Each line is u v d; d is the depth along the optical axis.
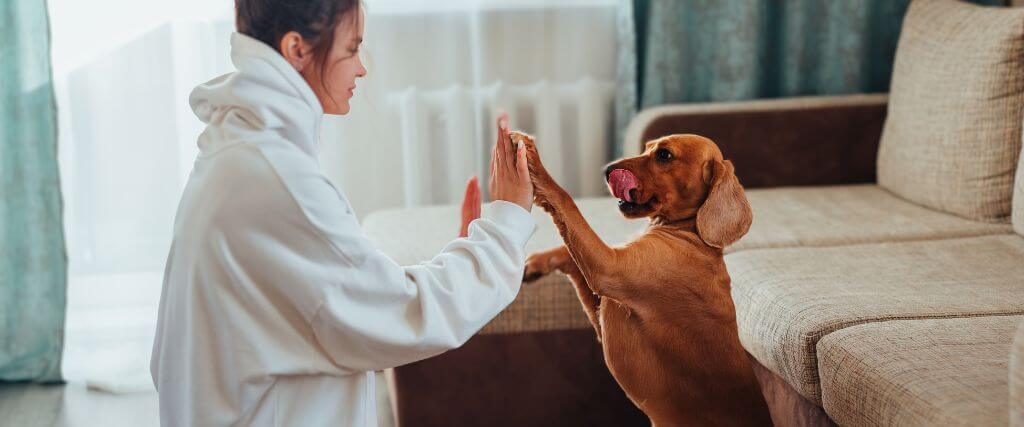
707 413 1.50
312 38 1.21
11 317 2.68
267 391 1.20
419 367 2.12
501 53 3.10
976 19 2.39
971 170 2.30
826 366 1.54
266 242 1.15
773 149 2.78
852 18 3.04
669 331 1.47
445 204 3.20
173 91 2.89
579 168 3.23
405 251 2.21
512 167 1.33
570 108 3.18
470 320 1.24
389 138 3.11
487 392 2.14
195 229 1.15
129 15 2.83
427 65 3.07
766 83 3.20
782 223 2.34
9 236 2.65
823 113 2.78
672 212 1.47
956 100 2.36
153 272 2.97
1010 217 2.25
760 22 3.07
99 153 2.88
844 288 1.80
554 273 2.10
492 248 1.28
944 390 1.27
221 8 2.89
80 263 2.93
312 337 1.20
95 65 2.84
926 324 1.54
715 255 1.47
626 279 1.40
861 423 1.42
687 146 1.46
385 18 3.01
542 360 2.13
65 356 2.82
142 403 2.56
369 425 1.30
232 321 1.16
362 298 1.19
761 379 1.92
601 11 3.11
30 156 2.62
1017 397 1.07
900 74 2.65
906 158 2.54
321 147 3.05
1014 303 1.68
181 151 2.93
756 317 1.82
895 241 2.19
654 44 3.05
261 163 1.15
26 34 2.58
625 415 2.18
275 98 1.17
